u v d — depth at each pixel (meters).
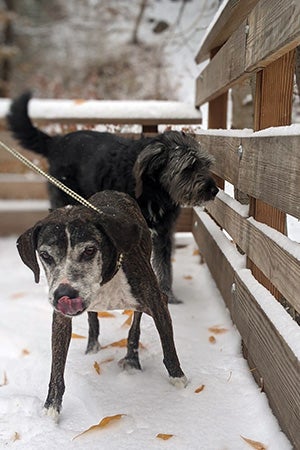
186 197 3.71
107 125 5.31
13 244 5.94
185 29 7.21
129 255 2.40
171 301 3.80
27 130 4.46
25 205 6.57
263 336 2.35
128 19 11.81
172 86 8.20
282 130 2.04
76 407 2.45
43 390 2.63
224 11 3.12
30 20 14.23
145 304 2.49
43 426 2.28
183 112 5.10
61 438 2.21
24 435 2.24
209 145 3.98
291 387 1.95
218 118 4.36
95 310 2.49
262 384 2.44
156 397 2.52
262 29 2.29
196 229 4.72
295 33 1.82
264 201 2.27
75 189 4.14
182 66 7.61
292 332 2.01
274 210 2.65
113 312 3.57
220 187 4.19
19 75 13.78
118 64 11.23
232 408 2.39
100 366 2.84
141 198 3.74
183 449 2.11
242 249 2.86
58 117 5.19
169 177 3.70
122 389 2.60
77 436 2.20
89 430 2.22
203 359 2.88
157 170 3.74
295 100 4.60
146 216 3.76
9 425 2.30
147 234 2.68
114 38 12.02
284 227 2.66
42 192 7.05
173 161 3.70
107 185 3.89
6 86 13.58
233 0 2.82
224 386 2.58
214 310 3.60
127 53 11.13
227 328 3.23
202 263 4.64
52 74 13.05
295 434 1.92
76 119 5.18
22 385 2.70
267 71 2.49
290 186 1.88
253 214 2.67
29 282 4.47
